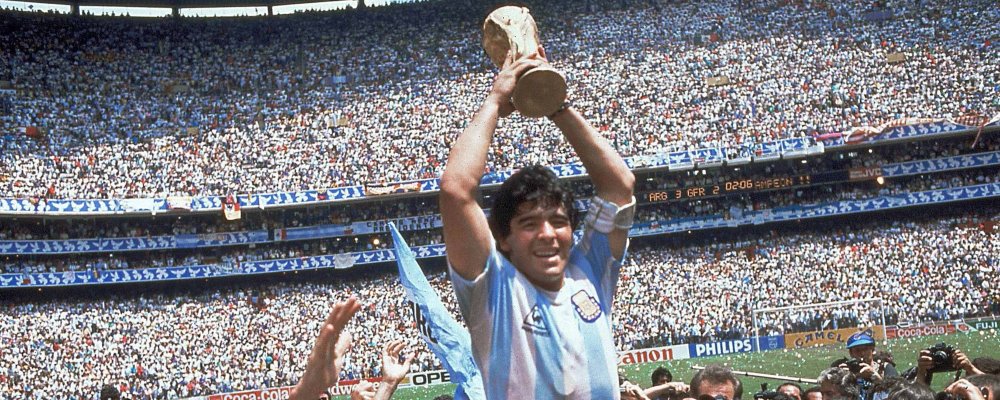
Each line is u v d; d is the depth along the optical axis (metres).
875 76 68.88
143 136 71.25
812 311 54.16
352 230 70.38
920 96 66.69
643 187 69.19
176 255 70.19
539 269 3.63
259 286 70.88
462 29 80.75
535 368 3.55
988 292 55.31
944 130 64.75
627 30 77.19
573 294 3.70
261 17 83.19
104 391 11.02
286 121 73.00
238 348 58.31
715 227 68.50
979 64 67.62
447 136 70.75
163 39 79.75
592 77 73.44
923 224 64.69
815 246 63.28
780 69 71.25
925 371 7.55
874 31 72.25
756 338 53.84
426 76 76.56
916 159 67.62
